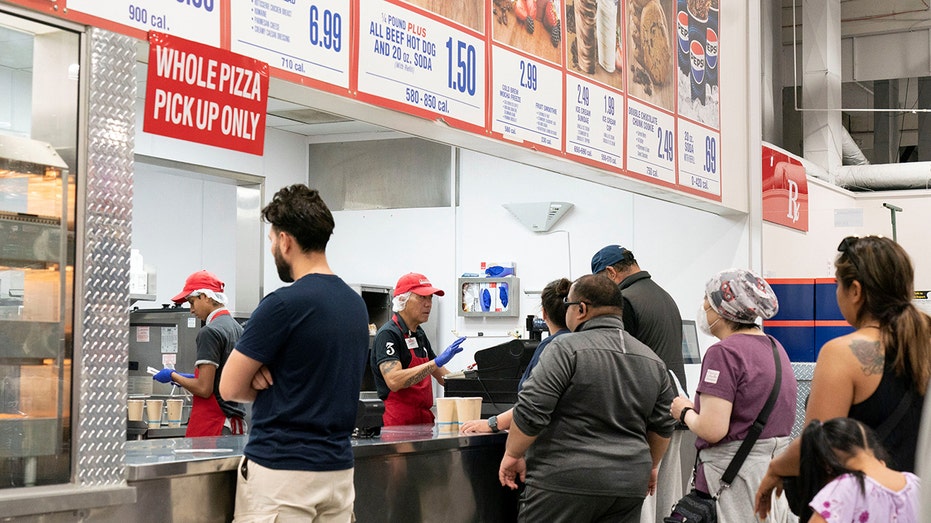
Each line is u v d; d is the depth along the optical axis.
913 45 11.23
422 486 3.79
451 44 4.19
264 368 2.83
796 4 10.79
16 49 2.82
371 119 3.84
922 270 9.80
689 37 6.26
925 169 9.81
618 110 5.40
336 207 9.01
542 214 8.05
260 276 8.49
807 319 7.05
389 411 4.73
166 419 5.74
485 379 4.89
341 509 2.94
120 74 2.81
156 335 7.35
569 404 3.51
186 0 3.04
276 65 3.35
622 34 5.49
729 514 3.41
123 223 2.79
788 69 10.95
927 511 1.24
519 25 4.63
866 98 11.65
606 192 7.86
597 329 3.60
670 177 5.91
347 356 2.89
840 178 10.08
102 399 2.69
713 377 3.42
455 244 8.54
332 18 3.59
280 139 8.81
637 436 3.58
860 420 2.55
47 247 2.65
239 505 2.86
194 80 3.01
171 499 2.84
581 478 3.48
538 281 8.15
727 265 7.11
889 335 2.53
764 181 7.09
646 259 7.55
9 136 2.62
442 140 4.32
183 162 7.77
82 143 2.70
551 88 4.84
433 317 8.55
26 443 2.59
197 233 9.05
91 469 2.64
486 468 4.16
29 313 2.63
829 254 8.48
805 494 2.42
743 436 3.43
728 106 6.77
